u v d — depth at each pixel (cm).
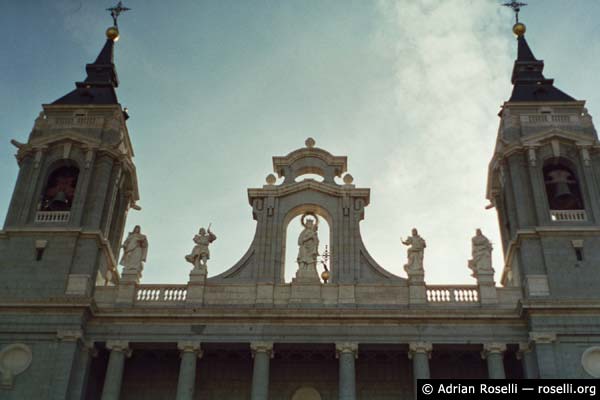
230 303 4362
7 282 4356
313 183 4803
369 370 4469
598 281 4300
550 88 5281
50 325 4156
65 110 5069
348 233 4641
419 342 4175
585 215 4562
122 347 4203
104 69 5553
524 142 4769
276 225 4688
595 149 4753
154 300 4400
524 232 4469
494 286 4375
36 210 4656
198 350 4197
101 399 4075
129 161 5050
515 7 5944
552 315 4141
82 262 4431
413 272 4422
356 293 4378
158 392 4441
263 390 4056
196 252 4522
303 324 4234
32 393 3997
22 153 4878
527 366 4116
